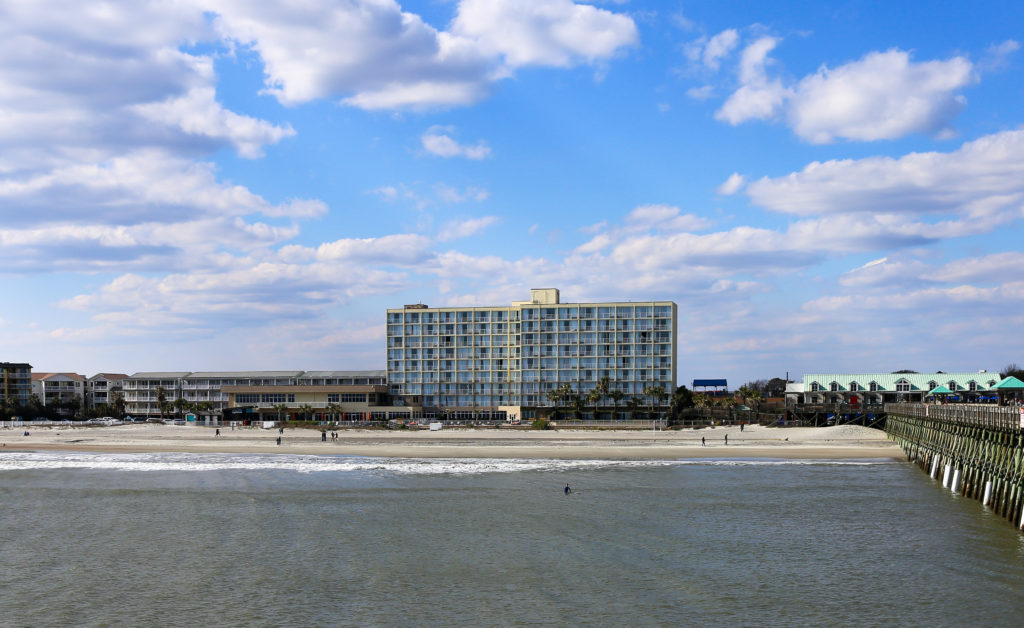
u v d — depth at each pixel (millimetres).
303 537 57062
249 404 199125
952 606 41688
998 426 63094
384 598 42906
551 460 108625
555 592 44000
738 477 89812
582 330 194125
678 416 175125
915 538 56688
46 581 45938
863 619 39875
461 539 56438
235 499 73188
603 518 64188
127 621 39219
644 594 43750
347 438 145000
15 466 100750
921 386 176375
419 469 97375
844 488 80938
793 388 192750
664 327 190625
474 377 199125
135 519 63688
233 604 41844
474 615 40312
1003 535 57406
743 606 41781
